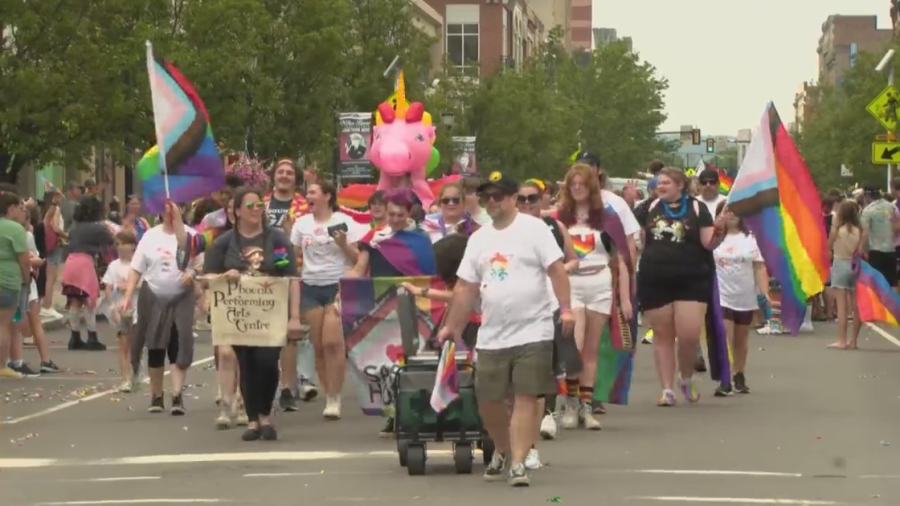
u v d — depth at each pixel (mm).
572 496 13219
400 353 17344
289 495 13523
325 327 19047
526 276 13492
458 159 78812
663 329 20391
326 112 59969
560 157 99125
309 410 20141
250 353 17344
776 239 21797
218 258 17547
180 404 20016
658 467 14953
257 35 54219
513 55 157875
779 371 25469
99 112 44156
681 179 20188
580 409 18203
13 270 24781
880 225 36062
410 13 73500
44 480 14719
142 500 13367
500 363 13594
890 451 16016
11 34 44438
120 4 45094
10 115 42312
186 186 20328
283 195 21203
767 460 15406
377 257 17578
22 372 25922
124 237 23016
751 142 21875
